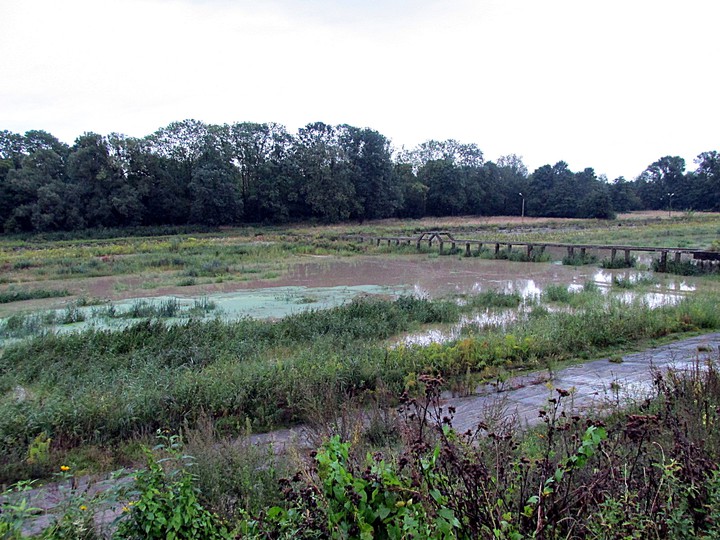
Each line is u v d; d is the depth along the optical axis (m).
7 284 21.25
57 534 3.21
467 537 2.39
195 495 3.48
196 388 6.50
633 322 9.98
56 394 6.71
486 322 12.04
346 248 34.91
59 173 58.53
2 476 4.75
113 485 4.02
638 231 46.44
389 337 10.79
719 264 20.00
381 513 2.30
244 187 63.25
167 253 31.33
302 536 2.67
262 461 4.41
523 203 79.62
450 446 2.83
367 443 4.66
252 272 23.62
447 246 34.03
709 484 2.77
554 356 8.58
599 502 2.67
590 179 87.50
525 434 4.73
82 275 23.23
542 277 21.06
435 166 78.06
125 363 8.51
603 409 5.68
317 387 6.64
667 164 93.75
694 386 4.82
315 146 63.88
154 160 55.59
